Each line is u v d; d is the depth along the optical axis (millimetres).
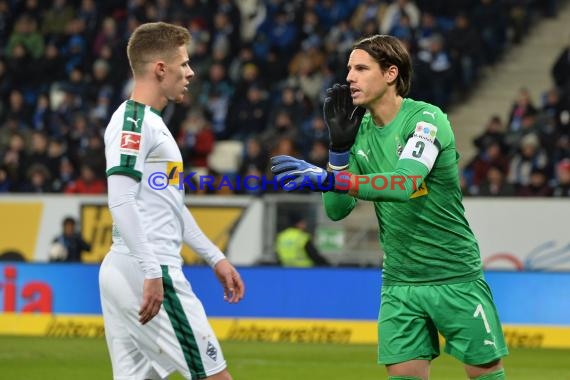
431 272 13219
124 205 12039
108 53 43500
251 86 40844
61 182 38062
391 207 13211
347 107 13219
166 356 12539
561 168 34281
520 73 44250
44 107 42219
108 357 27031
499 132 37500
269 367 25422
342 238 32969
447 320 13219
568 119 37812
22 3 47375
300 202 33281
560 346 30656
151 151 12492
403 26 41344
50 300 32812
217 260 13758
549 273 30938
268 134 39844
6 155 38938
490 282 31234
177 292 12523
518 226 32781
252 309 32188
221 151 40000
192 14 44156
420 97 40781
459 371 24750
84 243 34250
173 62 12766
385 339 13383
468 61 41969
